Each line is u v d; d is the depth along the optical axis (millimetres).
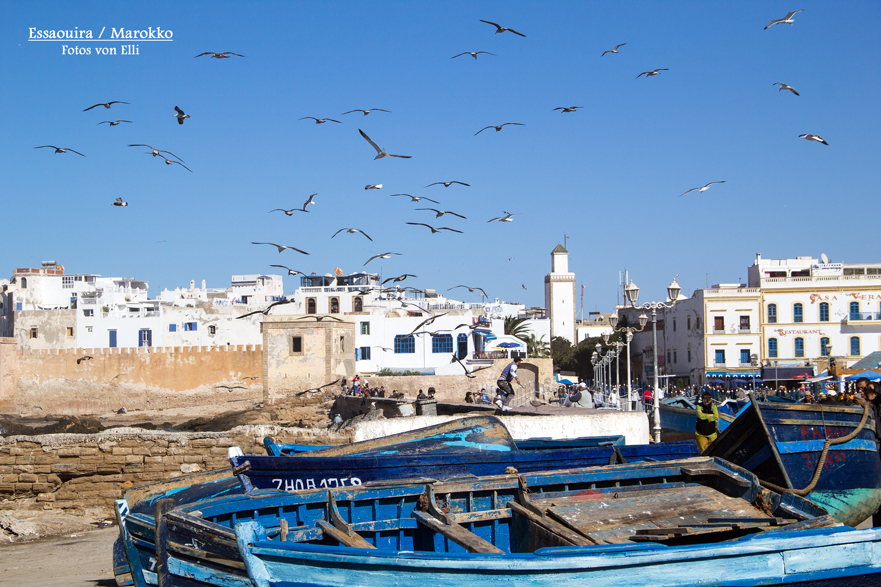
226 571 7516
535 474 9875
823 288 66688
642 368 85938
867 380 12852
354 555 6711
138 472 18688
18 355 69000
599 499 9406
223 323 72938
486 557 6574
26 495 18516
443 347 64125
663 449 12891
